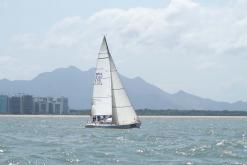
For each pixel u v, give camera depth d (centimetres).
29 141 13375
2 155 9838
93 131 18088
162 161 9200
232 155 10200
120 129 18975
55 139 14350
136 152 10488
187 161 9231
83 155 9850
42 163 8825
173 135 17125
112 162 9000
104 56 18850
